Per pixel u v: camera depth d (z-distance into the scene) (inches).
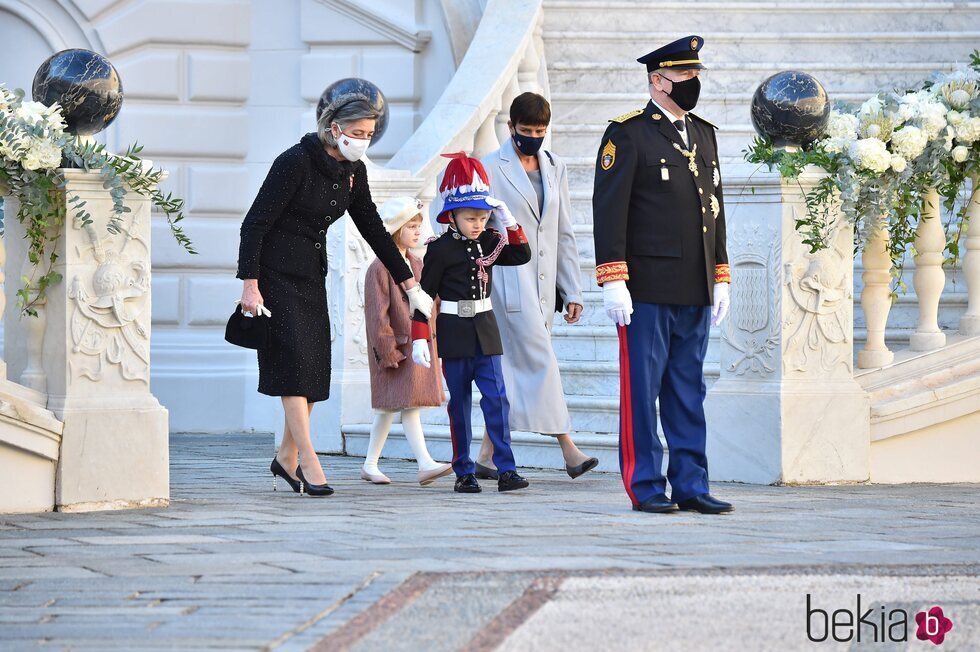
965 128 872.9
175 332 1332.4
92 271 761.0
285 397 815.7
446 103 1154.7
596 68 1312.7
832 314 875.4
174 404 1310.3
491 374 830.5
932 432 892.6
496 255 832.9
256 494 823.1
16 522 697.0
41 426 736.3
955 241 931.3
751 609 474.9
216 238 1347.2
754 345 877.8
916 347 925.2
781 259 865.5
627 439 727.7
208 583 512.4
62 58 774.5
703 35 1320.1
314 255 815.1
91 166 753.0
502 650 421.7
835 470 868.6
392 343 870.4
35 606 478.6
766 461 866.1
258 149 1365.7
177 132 1343.5
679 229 719.1
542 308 879.7
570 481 884.0
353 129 807.1
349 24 1368.1
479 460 896.3
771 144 881.5
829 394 868.0
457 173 829.2
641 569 519.8
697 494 716.7
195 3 1347.2
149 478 764.6
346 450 1085.8
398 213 891.4
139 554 581.6
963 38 1330.0
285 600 481.7
